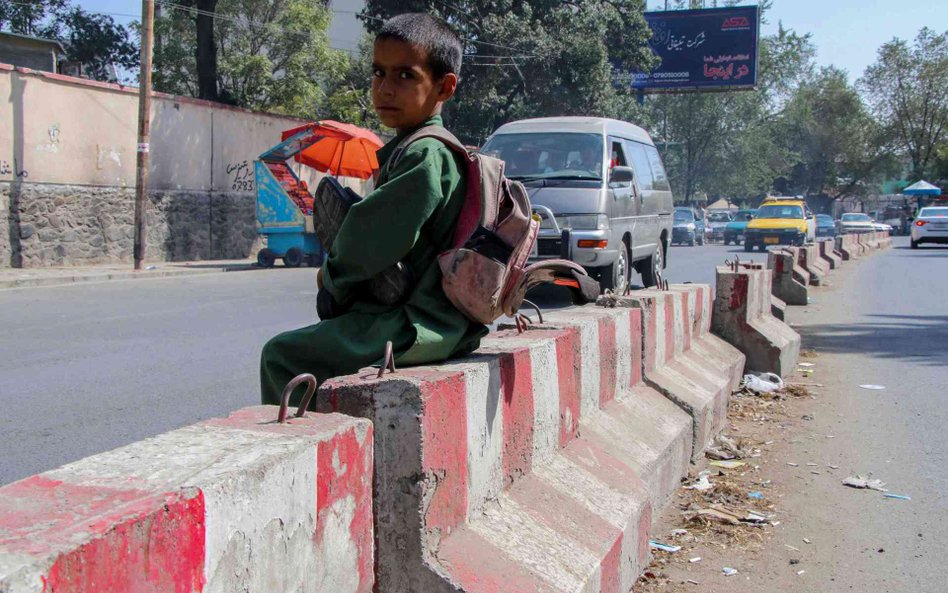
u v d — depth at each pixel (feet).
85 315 33.88
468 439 8.02
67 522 4.11
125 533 4.19
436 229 8.66
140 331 30.09
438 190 8.27
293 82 95.09
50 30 103.86
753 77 141.59
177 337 28.99
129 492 4.58
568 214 35.50
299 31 96.53
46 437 16.60
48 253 55.36
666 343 18.07
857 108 251.39
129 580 4.21
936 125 242.99
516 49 93.97
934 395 22.93
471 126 96.63
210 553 4.76
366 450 6.50
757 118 207.31
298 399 8.51
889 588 11.42
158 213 63.93
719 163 197.88
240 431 5.92
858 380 25.08
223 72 93.40
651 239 44.55
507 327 11.86
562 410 10.96
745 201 255.91
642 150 44.16
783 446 18.17
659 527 13.28
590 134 38.52
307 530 5.71
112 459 5.19
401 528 7.14
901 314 41.22
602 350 13.17
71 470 4.96
